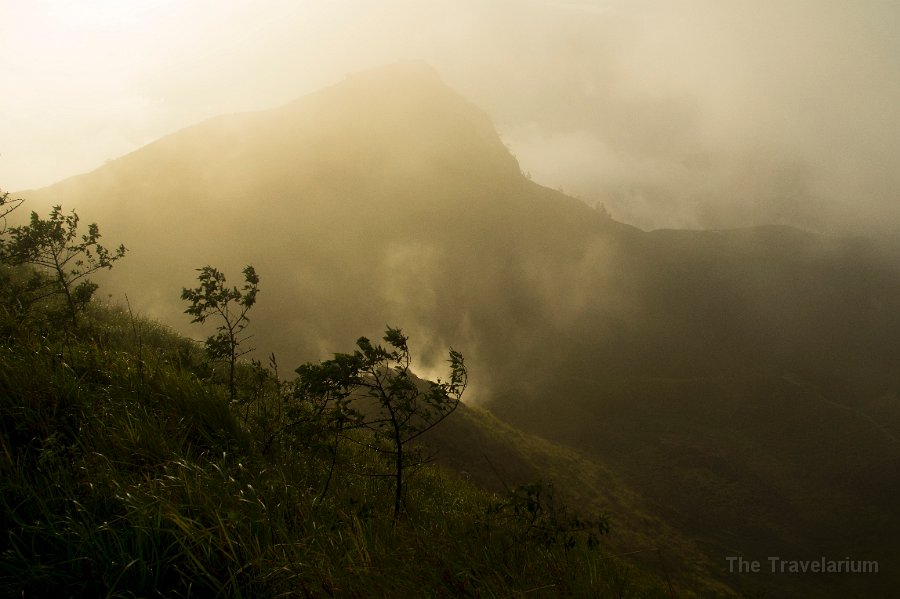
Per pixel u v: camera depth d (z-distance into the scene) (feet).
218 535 7.40
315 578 7.16
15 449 9.21
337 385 12.62
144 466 9.21
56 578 6.61
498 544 10.10
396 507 12.12
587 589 9.59
